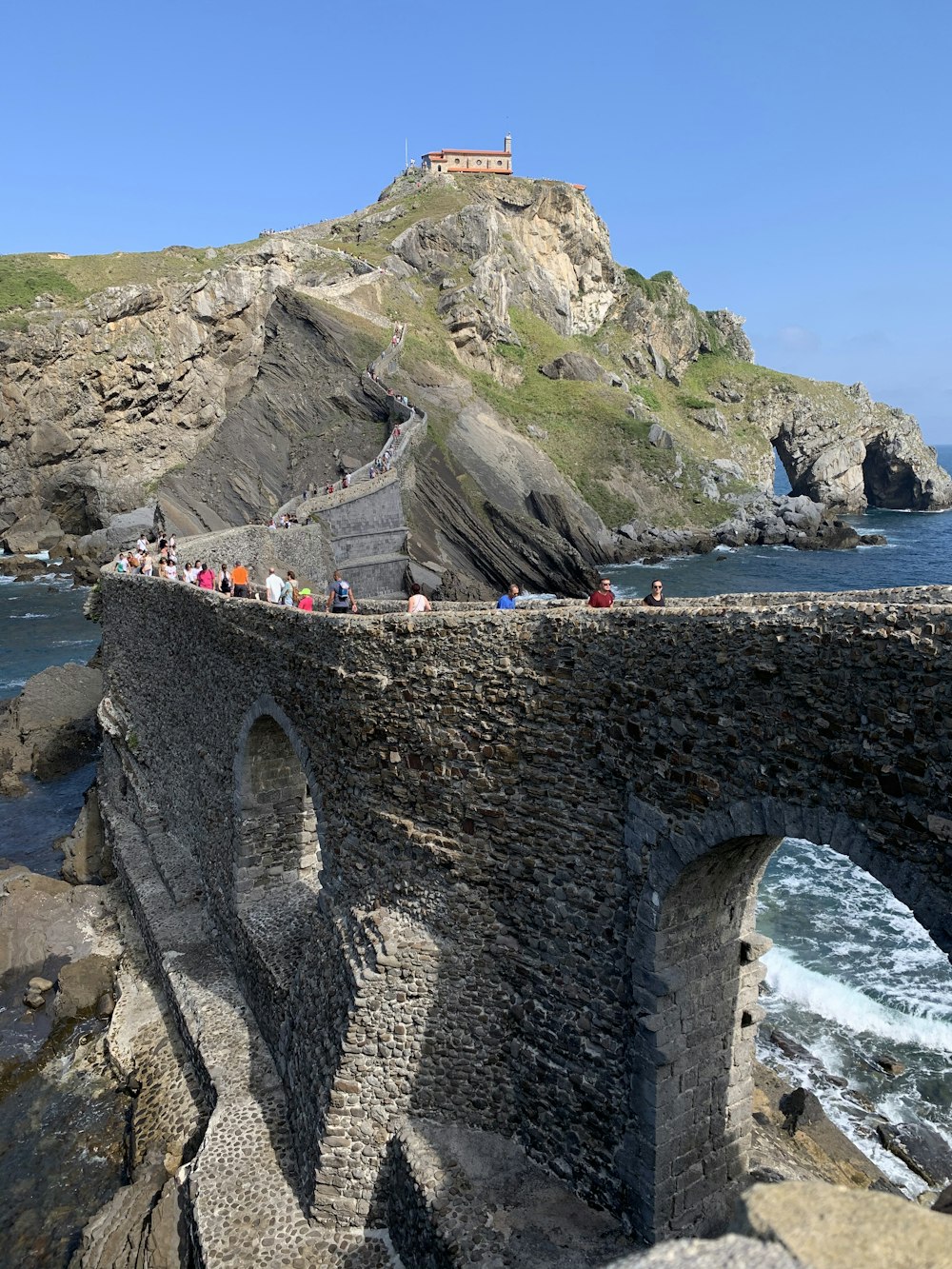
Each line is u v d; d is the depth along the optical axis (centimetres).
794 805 909
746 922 1147
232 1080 1587
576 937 1170
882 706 830
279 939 1778
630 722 1077
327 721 1535
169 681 2527
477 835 1282
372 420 8544
